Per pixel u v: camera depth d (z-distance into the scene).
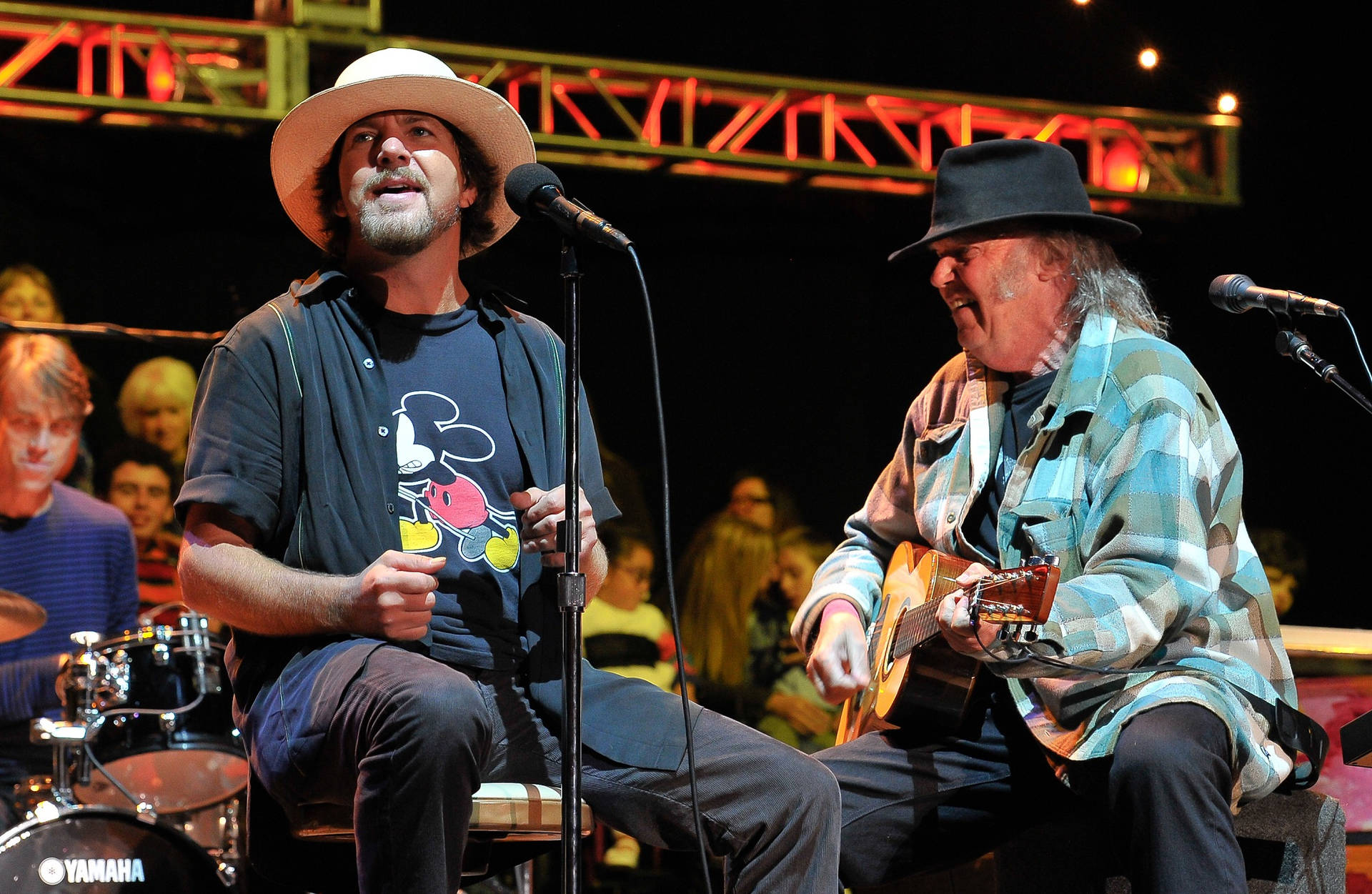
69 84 8.65
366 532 2.70
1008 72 9.61
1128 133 8.80
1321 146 9.09
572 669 2.46
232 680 2.73
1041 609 2.76
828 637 3.38
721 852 2.72
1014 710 3.22
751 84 8.34
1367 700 4.11
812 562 9.85
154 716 5.02
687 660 9.38
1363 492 9.36
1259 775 2.87
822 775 2.69
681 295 10.07
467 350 2.92
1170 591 2.90
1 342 7.60
